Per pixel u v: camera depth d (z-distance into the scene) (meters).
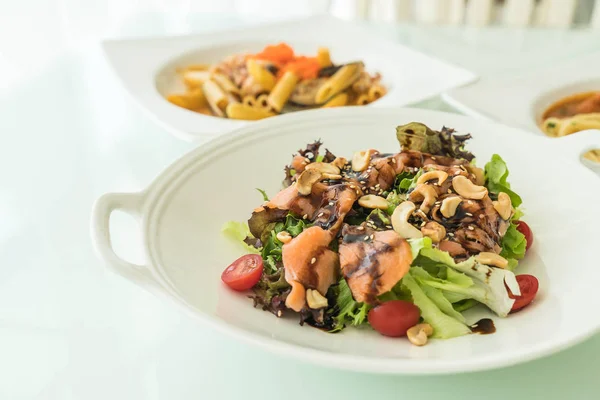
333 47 0.95
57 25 1.20
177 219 0.53
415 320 0.46
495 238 0.50
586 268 0.49
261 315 0.47
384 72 0.87
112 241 0.58
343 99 0.84
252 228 0.52
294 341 0.45
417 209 0.51
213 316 0.43
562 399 0.44
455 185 0.51
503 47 0.99
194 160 0.57
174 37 0.96
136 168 0.69
